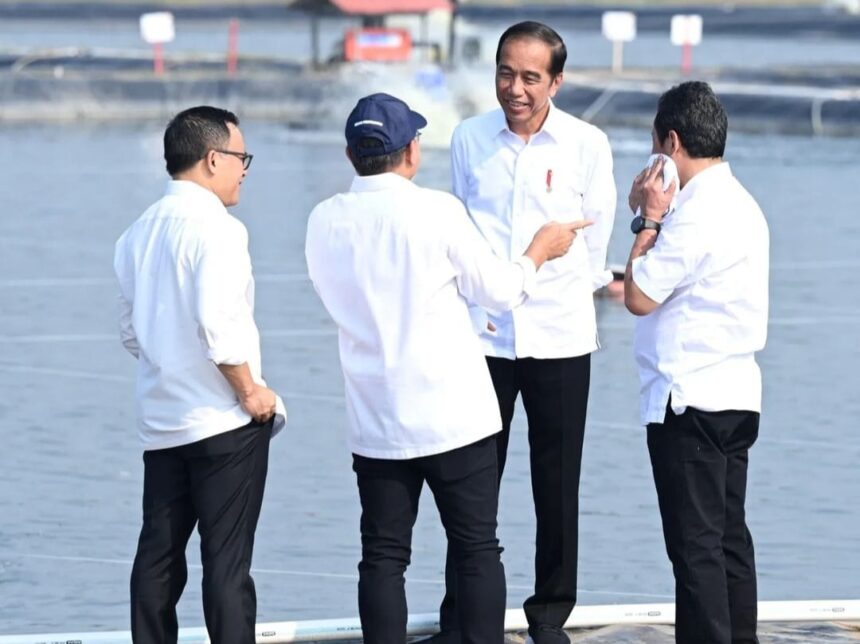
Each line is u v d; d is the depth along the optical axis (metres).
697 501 13.34
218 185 13.34
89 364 32.44
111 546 21.58
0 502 23.42
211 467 13.26
